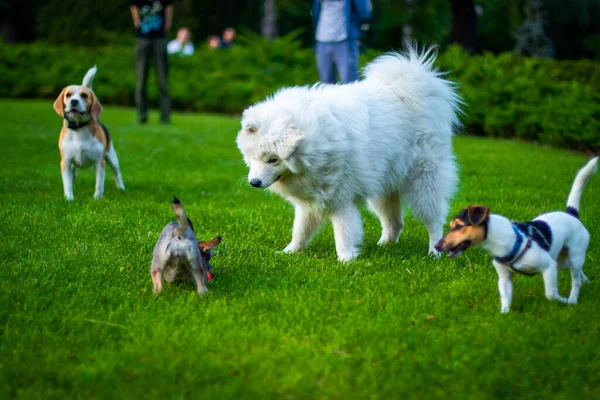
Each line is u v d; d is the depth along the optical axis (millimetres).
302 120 4914
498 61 15961
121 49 25250
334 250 5852
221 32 34969
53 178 8922
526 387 3256
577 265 4277
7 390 3119
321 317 4062
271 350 3607
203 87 21781
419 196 5797
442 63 15969
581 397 3170
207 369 3367
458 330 3891
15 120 16438
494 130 14883
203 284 4438
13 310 4109
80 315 4039
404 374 3338
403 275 4980
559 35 28734
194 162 11070
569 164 10641
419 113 5742
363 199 5590
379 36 27078
